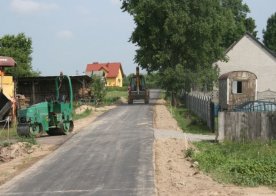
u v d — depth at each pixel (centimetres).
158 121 3228
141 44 5438
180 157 1789
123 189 1267
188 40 5238
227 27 5462
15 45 7388
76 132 2700
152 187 1274
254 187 1268
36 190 1298
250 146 2145
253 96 4647
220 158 1697
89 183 1362
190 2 5169
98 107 4884
